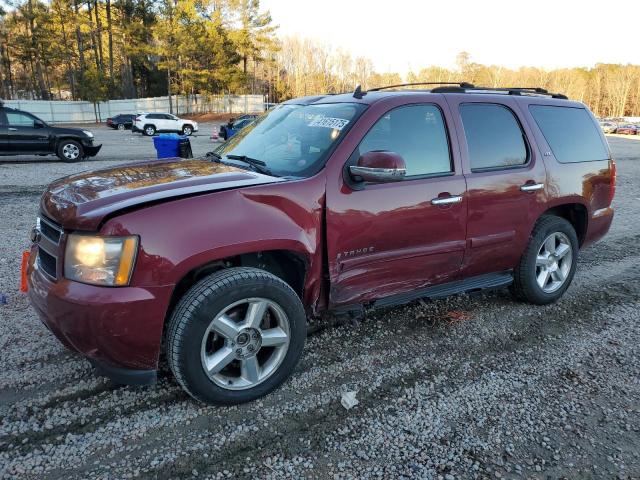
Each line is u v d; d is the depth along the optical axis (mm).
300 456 2521
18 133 13836
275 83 76375
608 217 4918
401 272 3477
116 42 57781
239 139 4035
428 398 3053
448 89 3883
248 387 2891
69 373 3166
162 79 64875
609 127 50438
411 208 3367
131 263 2461
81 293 2463
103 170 3436
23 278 3191
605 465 2533
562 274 4539
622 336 3957
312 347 3617
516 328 4043
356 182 3152
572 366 3480
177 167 3434
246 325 2795
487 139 3898
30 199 8719
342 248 3133
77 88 52188
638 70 105688
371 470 2443
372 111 3324
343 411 2898
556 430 2791
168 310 2828
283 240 2814
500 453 2594
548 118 4426
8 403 2844
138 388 3039
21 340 3564
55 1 50594
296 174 3098
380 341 3744
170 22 49531
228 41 51750
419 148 3512
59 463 2412
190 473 2381
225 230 2641
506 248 4027
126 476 2346
